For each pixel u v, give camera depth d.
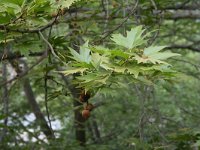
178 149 5.82
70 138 8.73
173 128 6.61
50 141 7.20
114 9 5.65
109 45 4.93
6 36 3.89
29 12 3.69
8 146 7.35
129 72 3.06
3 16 3.73
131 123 9.16
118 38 3.26
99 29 6.57
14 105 9.67
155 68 3.01
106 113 9.74
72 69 3.18
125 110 9.70
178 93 9.77
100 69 3.21
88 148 7.48
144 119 5.56
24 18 3.76
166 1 5.90
